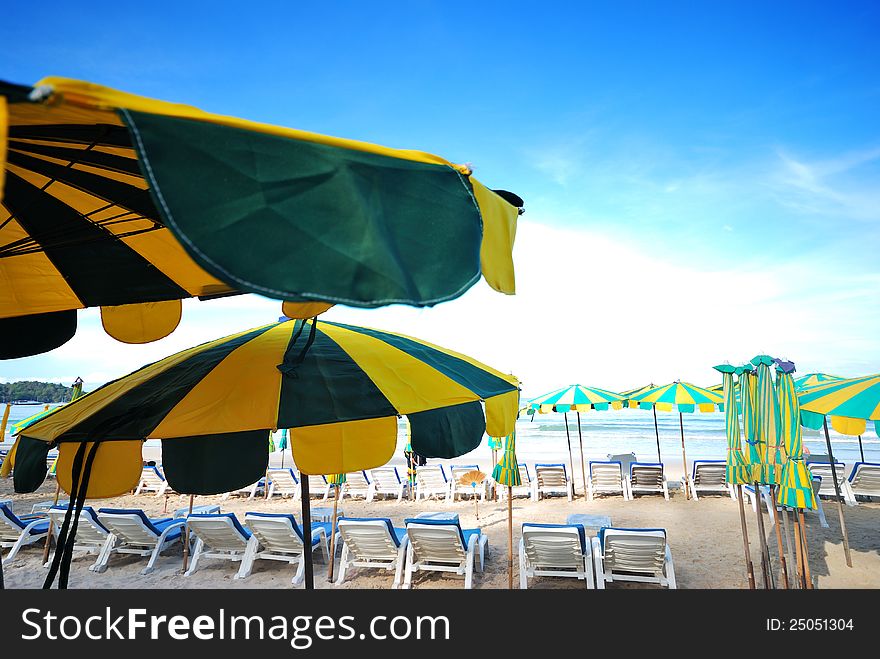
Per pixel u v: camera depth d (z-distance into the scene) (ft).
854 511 35.47
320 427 7.64
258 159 3.67
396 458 83.20
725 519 33.58
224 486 8.66
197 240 3.14
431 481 43.75
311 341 8.16
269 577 24.13
